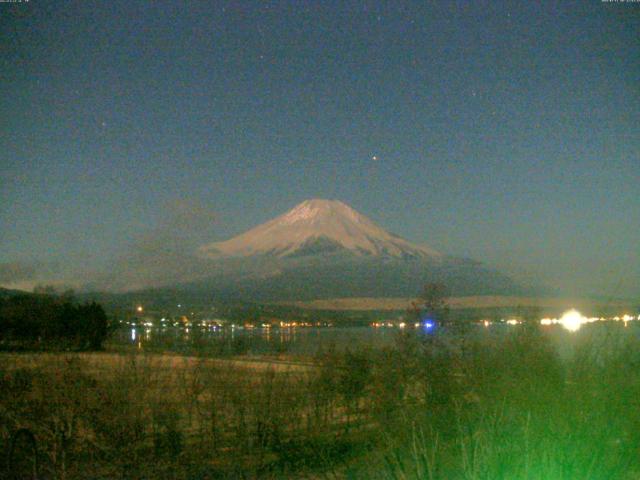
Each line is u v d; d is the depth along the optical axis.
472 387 10.63
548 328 10.74
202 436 11.55
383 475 8.41
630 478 7.96
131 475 10.66
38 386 11.17
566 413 7.91
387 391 12.23
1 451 10.91
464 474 7.38
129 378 11.49
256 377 12.80
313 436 11.31
